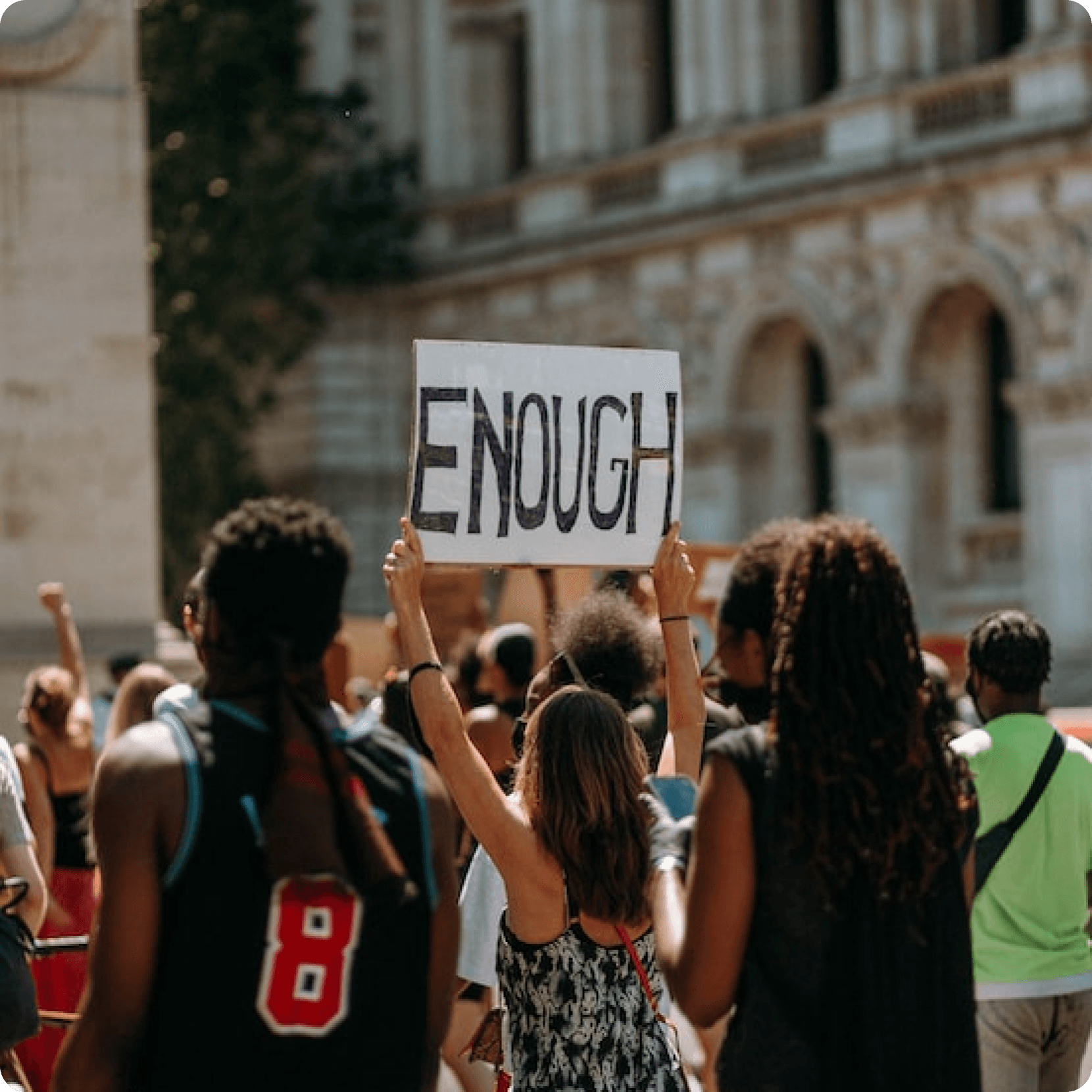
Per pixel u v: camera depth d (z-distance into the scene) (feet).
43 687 48.26
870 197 155.74
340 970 20.17
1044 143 144.05
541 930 27.02
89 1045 19.99
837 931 20.79
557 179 182.60
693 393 172.04
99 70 75.56
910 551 156.76
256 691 20.74
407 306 196.54
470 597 72.02
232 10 167.73
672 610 29.37
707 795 21.01
